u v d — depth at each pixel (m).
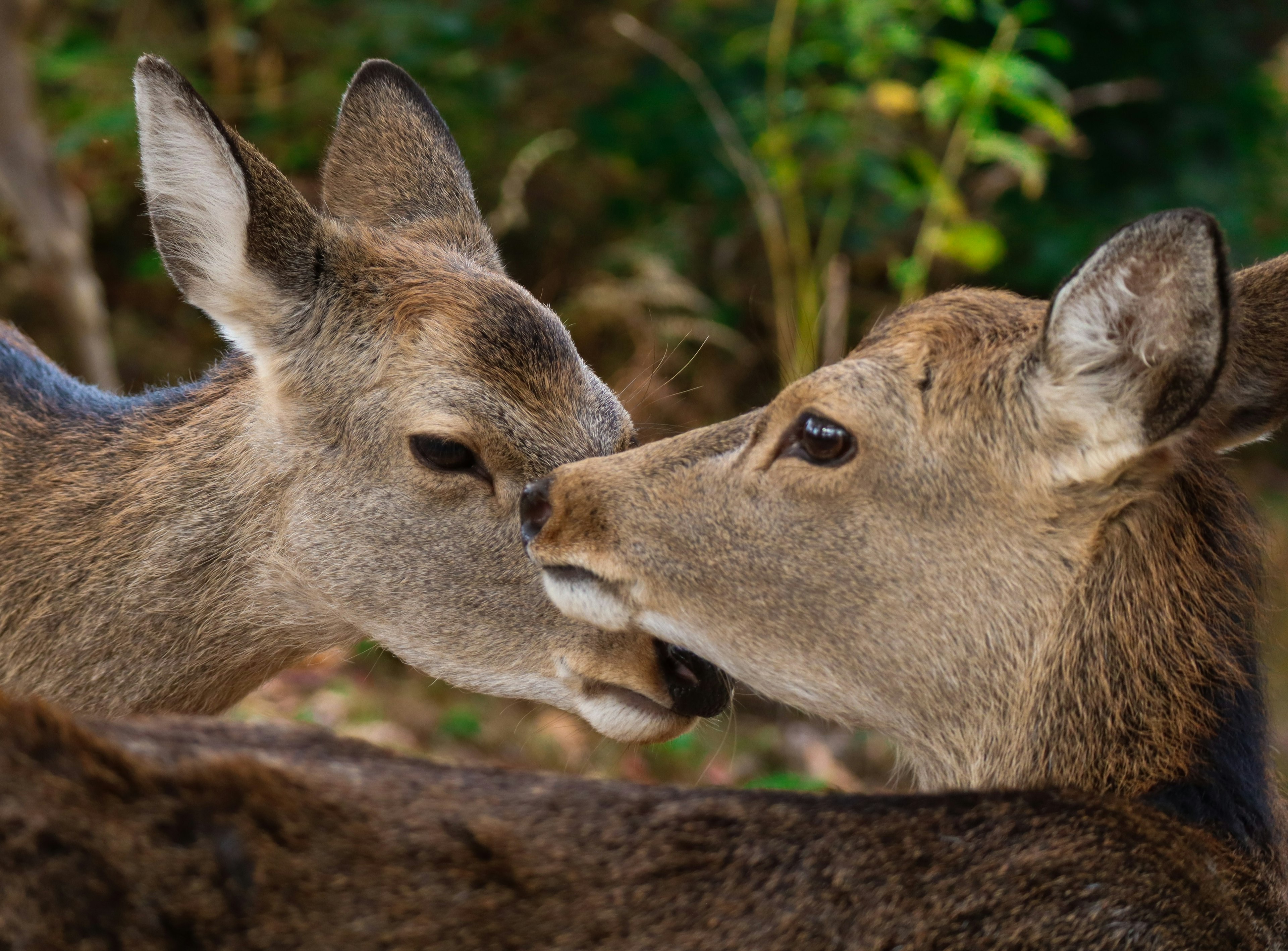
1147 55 21.11
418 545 8.04
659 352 17.19
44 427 8.57
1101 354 5.84
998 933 5.16
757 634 6.61
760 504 6.56
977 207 19.81
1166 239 5.53
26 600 8.16
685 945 4.95
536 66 19.69
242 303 8.11
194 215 8.12
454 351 7.94
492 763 9.48
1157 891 5.42
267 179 8.03
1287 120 24.25
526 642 8.04
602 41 19.80
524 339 8.06
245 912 4.75
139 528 8.16
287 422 8.12
